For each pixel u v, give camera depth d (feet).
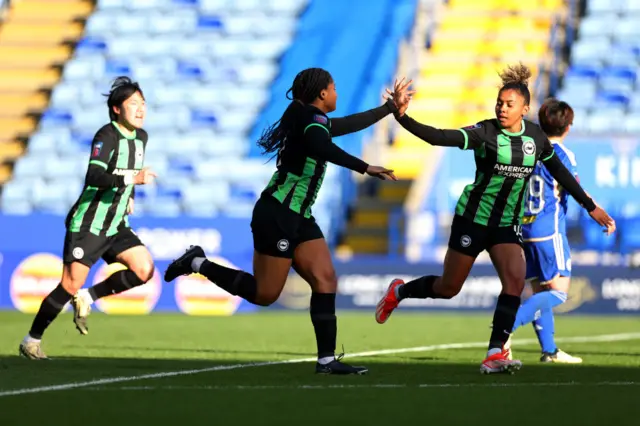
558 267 98.78
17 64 293.84
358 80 267.18
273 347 115.14
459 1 286.66
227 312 190.60
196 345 117.39
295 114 77.61
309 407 62.44
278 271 79.61
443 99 262.67
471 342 124.36
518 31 277.64
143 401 64.69
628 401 66.13
